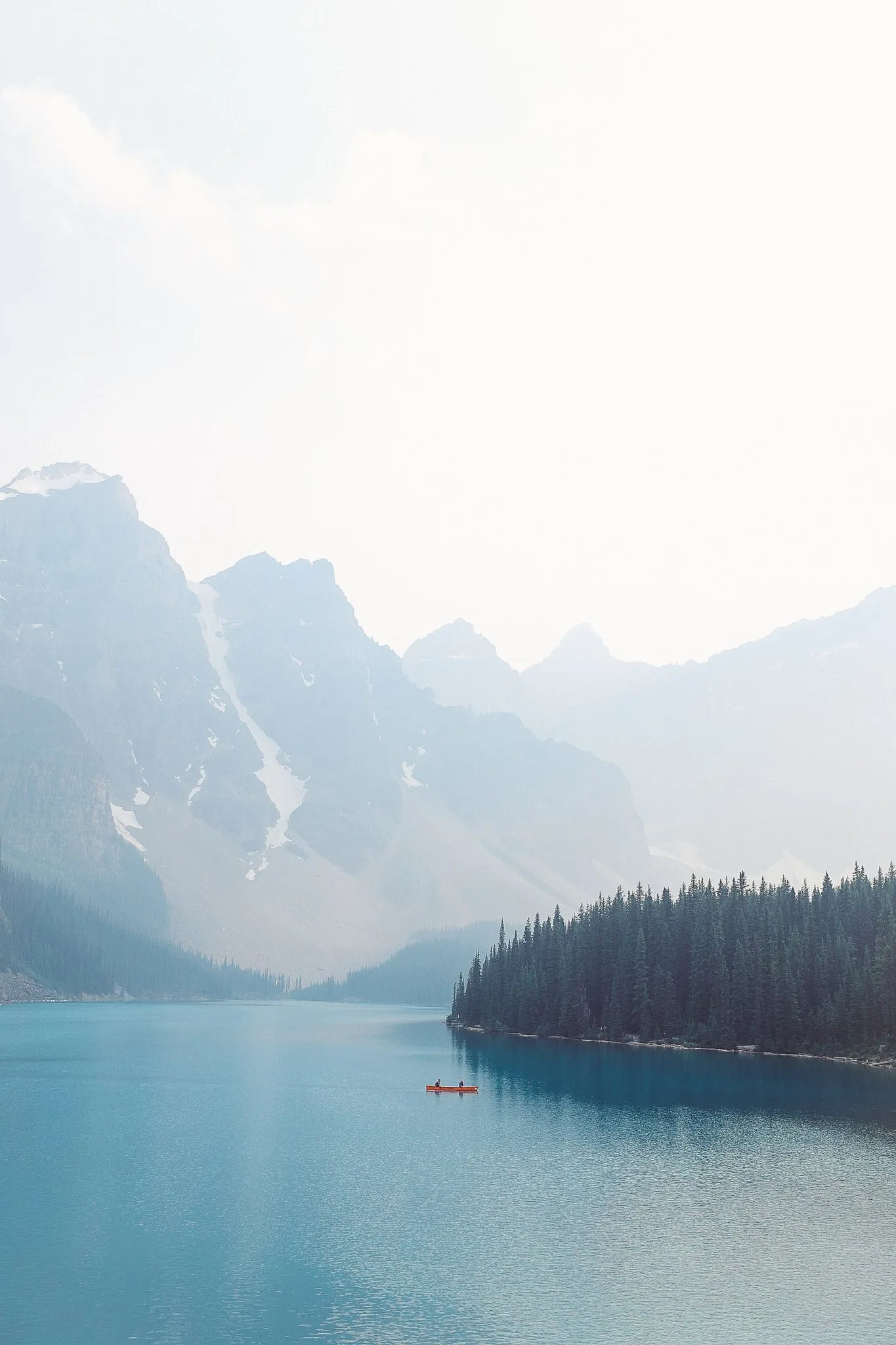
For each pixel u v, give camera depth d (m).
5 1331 54.94
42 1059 186.38
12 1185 84.88
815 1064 177.00
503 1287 62.16
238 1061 189.88
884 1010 182.12
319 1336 54.38
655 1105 129.62
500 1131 111.69
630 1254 68.19
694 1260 67.12
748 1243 70.44
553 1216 77.00
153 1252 67.81
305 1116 121.56
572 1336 55.09
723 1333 55.97
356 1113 124.00
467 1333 55.25
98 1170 90.62
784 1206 79.56
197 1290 61.09
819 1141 105.12
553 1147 102.81
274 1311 57.97
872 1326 56.94
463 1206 79.62
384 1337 54.47
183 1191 83.56
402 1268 65.25
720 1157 97.56
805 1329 56.56
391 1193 83.56
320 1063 186.00
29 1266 64.88
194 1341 53.62
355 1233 72.19
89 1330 55.16
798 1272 64.94
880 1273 64.69
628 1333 55.72
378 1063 186.00
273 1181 87.38
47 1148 99.69
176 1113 122.56
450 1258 67.06
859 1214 77.56
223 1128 112.31
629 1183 87.06
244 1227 73.50
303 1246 69.19
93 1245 69.06
